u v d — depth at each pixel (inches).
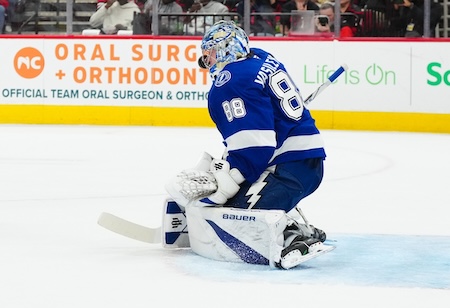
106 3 1019.3
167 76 1008.9
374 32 997.2
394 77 982.4
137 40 1008.2
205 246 337.1
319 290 284.8
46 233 396.5
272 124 327.6
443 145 840.9
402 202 504.1
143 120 1013.8
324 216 451.2
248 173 329.1
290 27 1002.7
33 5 1035.9
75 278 302.8
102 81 1014.4
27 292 281.4
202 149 773.3
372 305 266.2
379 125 987.3
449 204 497.7
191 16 1014.4
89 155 725.3
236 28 341.4
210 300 271.0
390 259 336.5
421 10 986.7
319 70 992.2
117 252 351.9
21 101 1021.8
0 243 371.6
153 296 276.2
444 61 973.8
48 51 1016.9
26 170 634.2
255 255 324.8
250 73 329.7
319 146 340.5
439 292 283.4
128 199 504.4
